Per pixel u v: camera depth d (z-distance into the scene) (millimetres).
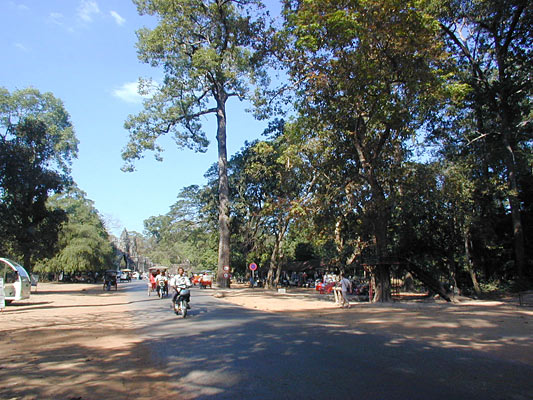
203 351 8961
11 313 18922
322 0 18219
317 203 24906
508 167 27422
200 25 35969
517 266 27953
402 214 26094
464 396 5512
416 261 28875
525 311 16703
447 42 28109
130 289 46156
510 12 25531
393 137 24000
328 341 10016
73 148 44375
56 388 6270
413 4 18203
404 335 11016
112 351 9320
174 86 35594
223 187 40156
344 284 20578
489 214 29266
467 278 30938
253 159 47031
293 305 22938
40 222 41156
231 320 14906
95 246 61656
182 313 16391
